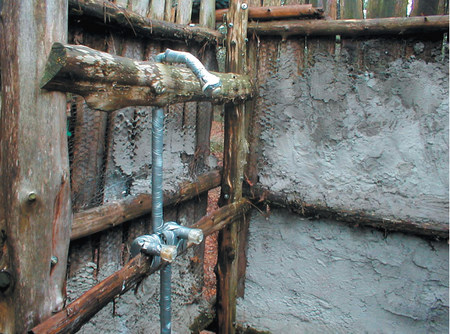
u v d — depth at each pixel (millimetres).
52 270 1247
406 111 2252
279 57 2480
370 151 2355
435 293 2373
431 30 2080
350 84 2346
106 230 1915
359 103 2344
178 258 2541
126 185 1973
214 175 2537
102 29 1722
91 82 1188
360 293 2547
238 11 2352
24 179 1126
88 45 1663
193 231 1495
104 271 1938
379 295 2506
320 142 2467
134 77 1334
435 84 2170
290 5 2342
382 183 2350
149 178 2111
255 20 2451
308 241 2625
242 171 2564
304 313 2717
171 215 2379
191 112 2393
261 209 2713
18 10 1069
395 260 2434
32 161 1130
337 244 2553
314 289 2660
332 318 2646
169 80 1507
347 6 2311
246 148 2564
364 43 2283
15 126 1106
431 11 2143
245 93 2328
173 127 2236
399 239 2406
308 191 2518
